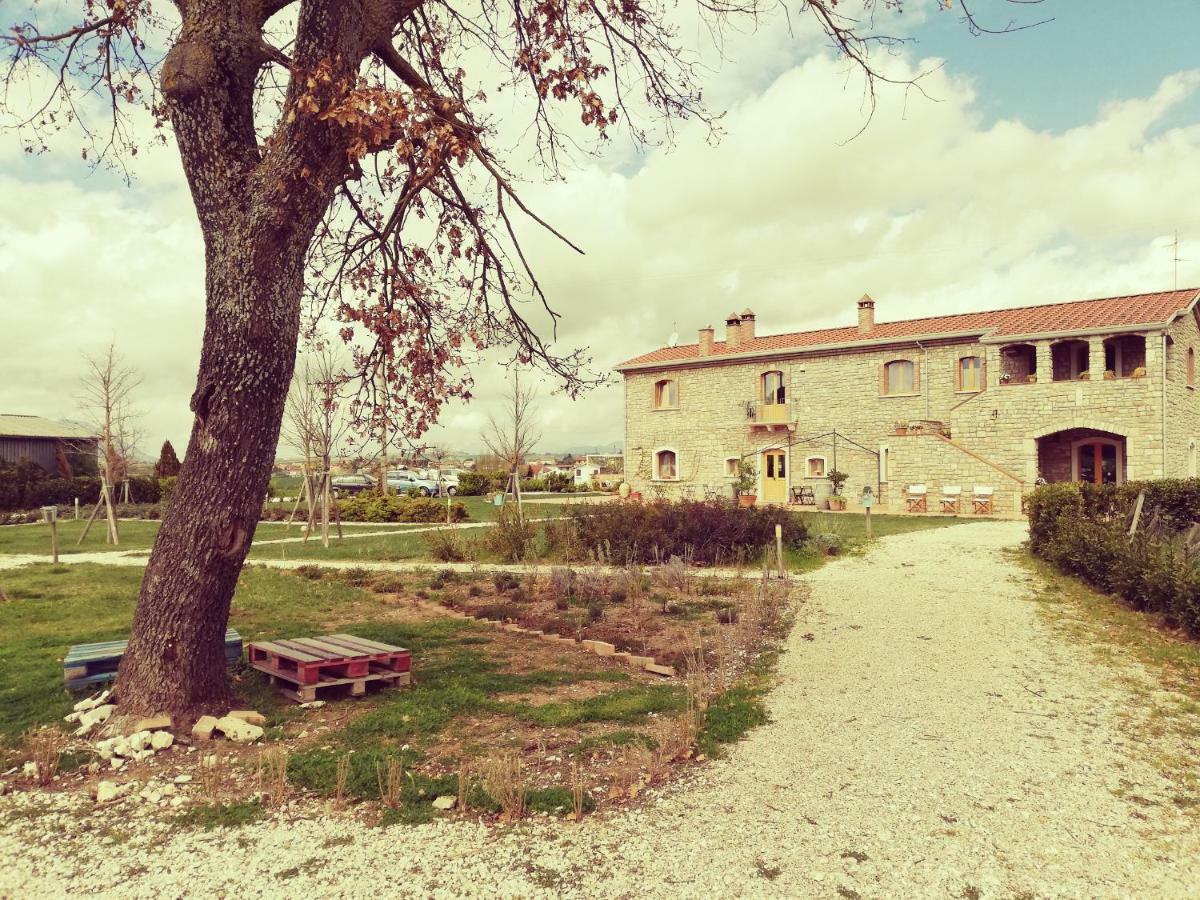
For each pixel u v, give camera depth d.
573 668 7.19
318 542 21.05
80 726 5.34
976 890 3.23
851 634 8.52
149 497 39.22
